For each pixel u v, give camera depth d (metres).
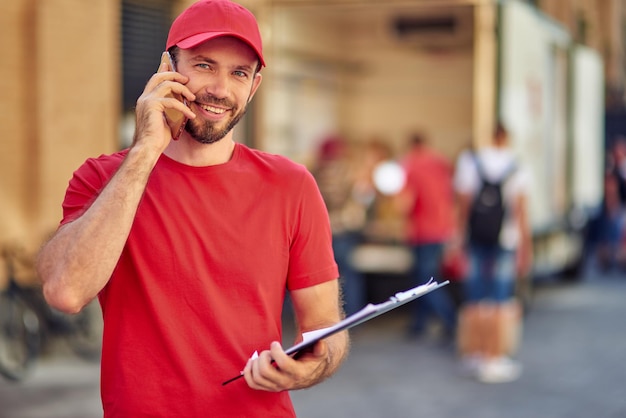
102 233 2.93
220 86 3.12
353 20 16.55
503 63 12.02
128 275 3.12
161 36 12.22
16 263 10.20
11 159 10.62
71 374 9.49
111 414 3.12
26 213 10.77
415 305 11.91
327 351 3.01
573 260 17.20
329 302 3.33
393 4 13.02
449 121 16.73
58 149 10.95
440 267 12.02
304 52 15.53
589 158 18.05
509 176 9.89
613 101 32.38
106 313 3.15
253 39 3.13
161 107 3.05
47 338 10.07
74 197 3.19
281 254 3.23
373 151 14.48
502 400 8.70
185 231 3.12
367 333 12.11
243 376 3.08
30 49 10.75
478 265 9.88
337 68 16.77
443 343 11.50
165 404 3.08
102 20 11.41
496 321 9.73
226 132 3.16
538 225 13.91
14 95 10.66
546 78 14.44
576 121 16.72
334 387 9.13
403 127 16.92
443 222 11.87
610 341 11.62
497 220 9.80
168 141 3.07
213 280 3.12
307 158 15.77
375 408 8.35
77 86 11.13
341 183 12.36
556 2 26.09
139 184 2.99
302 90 15.59
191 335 3.09
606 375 9.77
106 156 3.25
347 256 12.27
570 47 15.97
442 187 11.90
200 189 3.17
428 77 16.80
